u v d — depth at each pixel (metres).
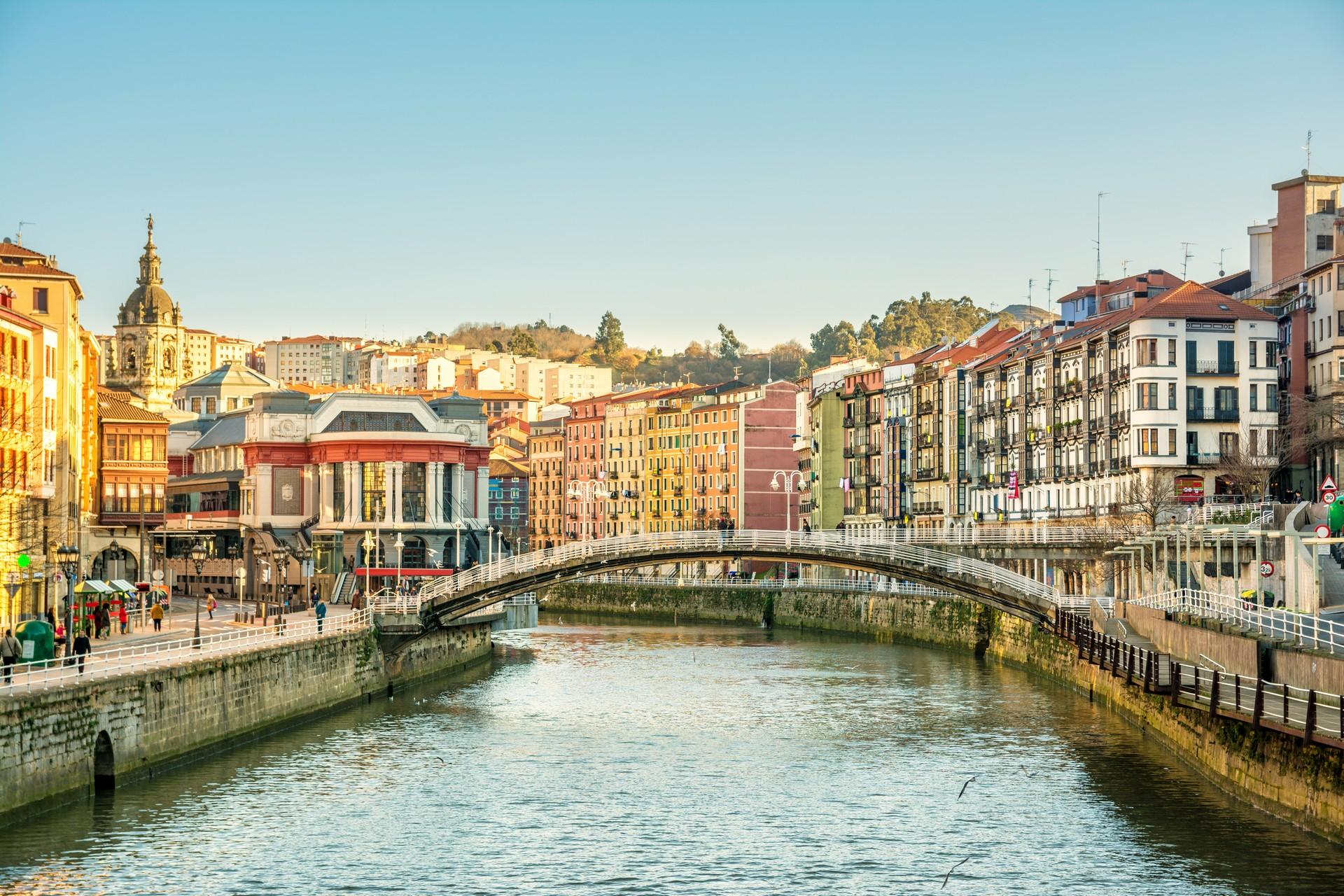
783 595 178.50
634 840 58.44
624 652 137.50
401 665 104.12
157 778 65.69
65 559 86.88
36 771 54.88
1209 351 131.12
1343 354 124.69
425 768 72.44
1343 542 76.56
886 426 192.50
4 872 51.81
